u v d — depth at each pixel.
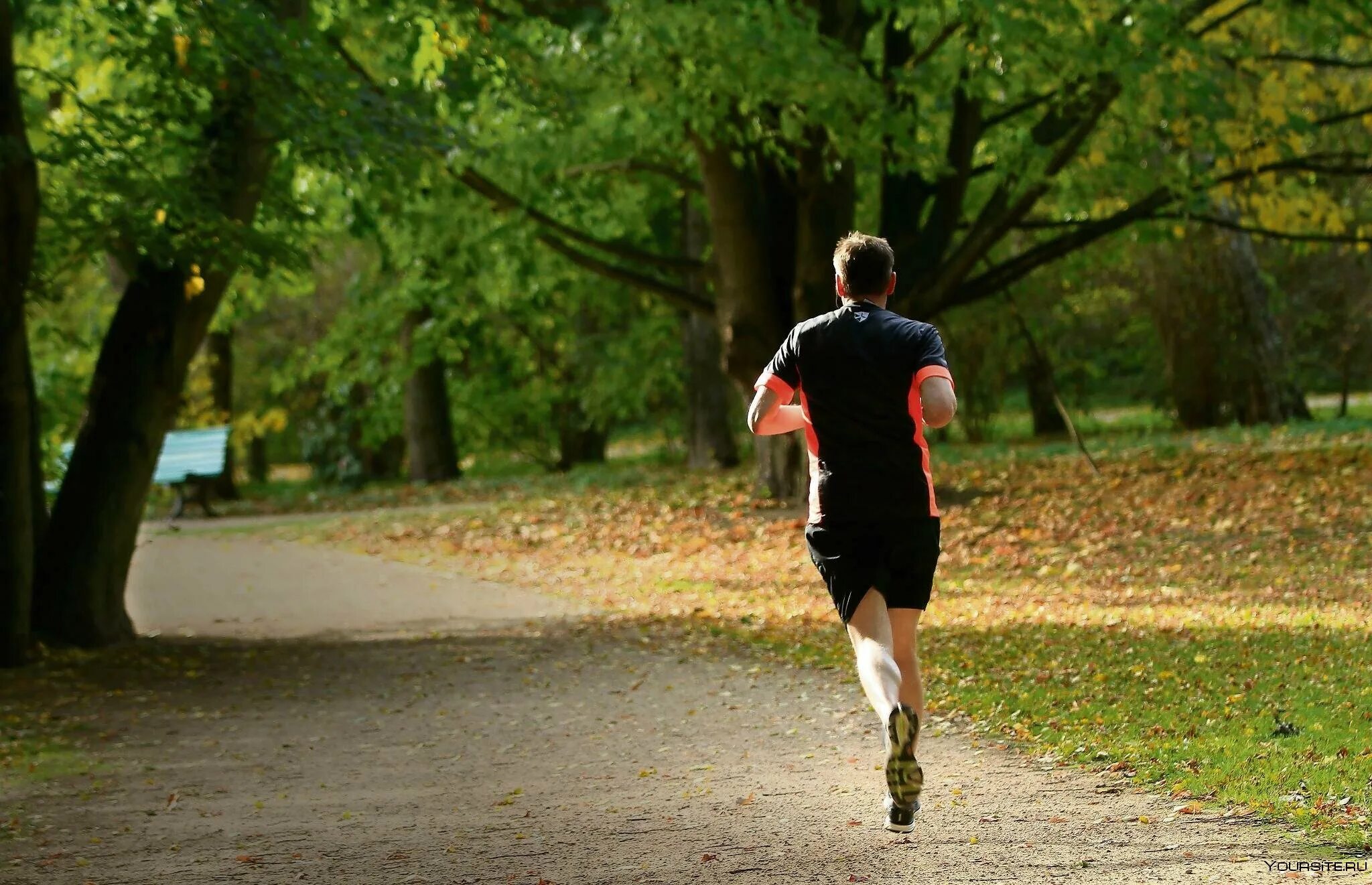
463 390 55.00
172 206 14.31
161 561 27.47
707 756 9.66
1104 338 49.78
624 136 26.45
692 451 44.19
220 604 20.98
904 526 6.79
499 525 30.91
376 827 7.96
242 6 14.04
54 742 11.09
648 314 50.06
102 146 14.69
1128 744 8.93
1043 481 29.03
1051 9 19.41
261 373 60.41
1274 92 24.11
